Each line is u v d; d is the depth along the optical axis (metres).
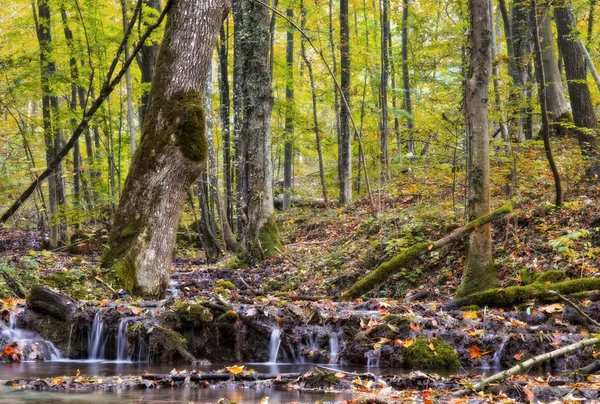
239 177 15.88
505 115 10.38
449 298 9.09
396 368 5.98
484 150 8.09
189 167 9.20
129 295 8.64
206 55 9.38
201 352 6.69
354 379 4.88
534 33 8.91
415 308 7.57
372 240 12.33
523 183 11.42
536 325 6.54
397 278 10.45
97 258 14.10
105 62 15.69
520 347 5.89
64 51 14.48
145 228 9.07
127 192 9.25
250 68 14.70
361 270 11.09
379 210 13.80
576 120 11.80
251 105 14.66
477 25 8.00
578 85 11.77
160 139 9.17
